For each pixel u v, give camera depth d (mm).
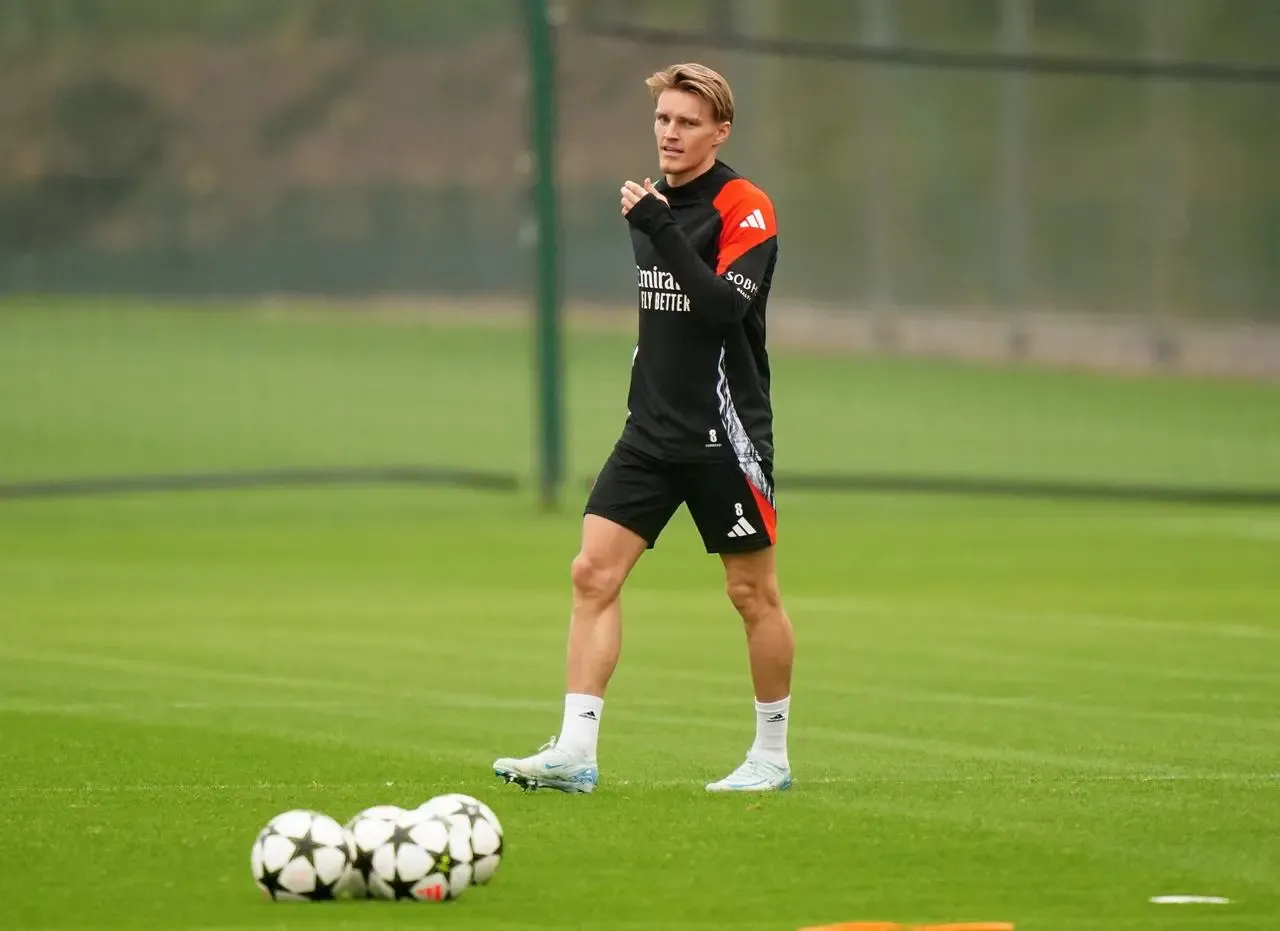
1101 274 144000
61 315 162500
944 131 148625
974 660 42344
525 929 20031
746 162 153625
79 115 165500
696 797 27234
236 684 39094
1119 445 105312
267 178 168875
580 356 144875
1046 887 21922
